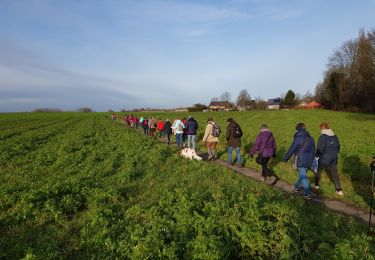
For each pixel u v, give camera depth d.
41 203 7.76
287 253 5.05
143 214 6.98
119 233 6.19
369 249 4.95
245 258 5.42
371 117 53.59
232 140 13.55
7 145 18.84
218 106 149.25
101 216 6.87
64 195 8.30
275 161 13.98
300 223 5.94
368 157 13.52
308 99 138.12
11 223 6.98
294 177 11.02
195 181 10.12
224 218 6.11
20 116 77.44
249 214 6.24
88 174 11.33
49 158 14.34
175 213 6.73
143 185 9.84
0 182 10.52
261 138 10.64
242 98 146.75
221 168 12.30
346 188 9.64
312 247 5.32
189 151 14.53
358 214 7.51
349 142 19.12
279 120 46.59
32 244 5.96
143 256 5.15
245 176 11.43
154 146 18.08
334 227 6.25
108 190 8.58
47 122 49.62
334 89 85.56
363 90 68.31
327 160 8.90
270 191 8.80
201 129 29.31
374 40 60.31
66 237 6.29
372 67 60.25
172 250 5.15
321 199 8.72
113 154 15.23
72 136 24.77
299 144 8.87
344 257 4.66
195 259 5.04
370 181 10.40
